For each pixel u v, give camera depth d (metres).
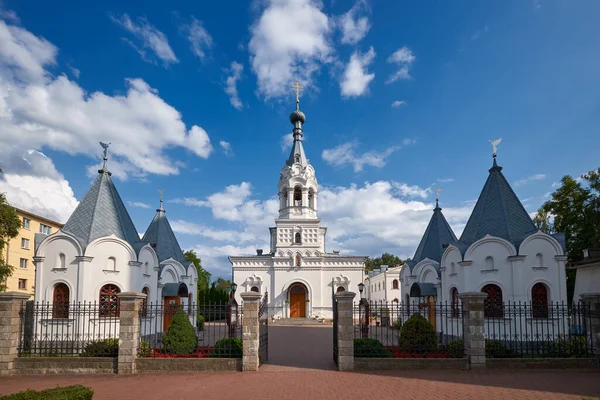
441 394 12.42
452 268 24.22
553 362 15.67
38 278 22.03
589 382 13.79
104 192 24.95
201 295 49.91
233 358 15.94
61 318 21.12
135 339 15.79
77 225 23.30
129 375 15.30
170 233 32.53
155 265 26.34
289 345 24.55
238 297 43.91
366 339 17.06
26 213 51.03
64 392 9.20
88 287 21.91
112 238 22.89
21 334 16.28
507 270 21.64
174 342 16.92
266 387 13.36
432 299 28.69
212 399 12.10
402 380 14.12
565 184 36.88
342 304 16.03
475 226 23.98
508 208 23.38
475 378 14.34
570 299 35.66
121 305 15.87
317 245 44.56
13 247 48.78
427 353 16.69
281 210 47.31
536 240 21.61
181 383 13.98
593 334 16.33
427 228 32.59
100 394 12.69
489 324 21.61
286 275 44.00
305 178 46.81
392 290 59.94
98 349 16.73
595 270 20.66
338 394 12.50
